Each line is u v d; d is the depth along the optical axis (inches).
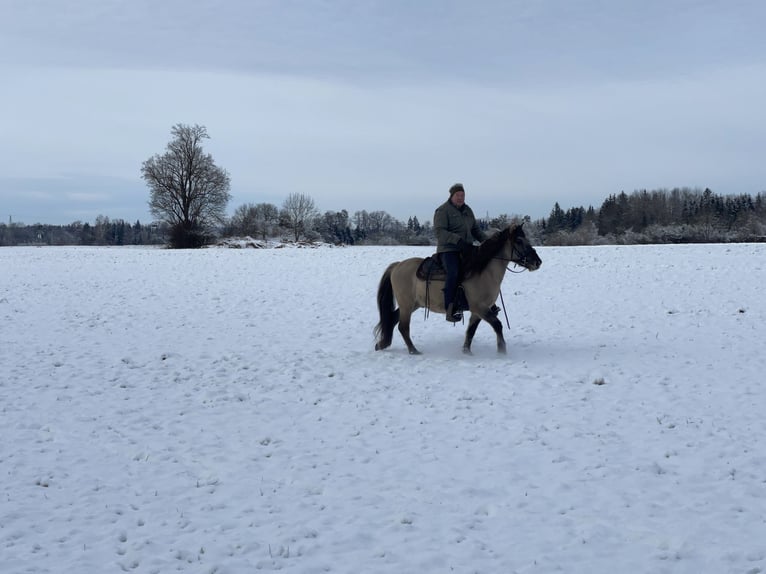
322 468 245.4
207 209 2588.6
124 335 534.6
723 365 383.2
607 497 212.5
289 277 935.0
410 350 446.3
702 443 257.9
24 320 601.9
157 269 1088.8
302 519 202.8
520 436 273.6
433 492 221.1
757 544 179.3
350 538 189.3
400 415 309.9
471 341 442.3
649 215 4079.7
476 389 348.2
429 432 284.0
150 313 647.1
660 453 249.3
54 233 5241.1
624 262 949.8
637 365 387.9
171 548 185.8
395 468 243.6
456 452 258.5
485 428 286.5
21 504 215.6
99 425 301.4
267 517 204.8
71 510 211.5
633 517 198.2
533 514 202.8
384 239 3681.1
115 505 215.5
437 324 564.4
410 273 441.1
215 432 291.1
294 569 173.3
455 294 421.4
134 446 273.0
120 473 243.6
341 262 1133.1
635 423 285.3
